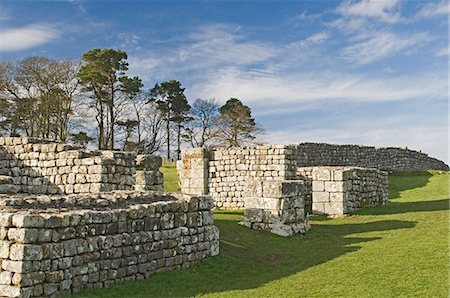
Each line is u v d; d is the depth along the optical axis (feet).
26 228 27.40
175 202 37.65
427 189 94.48
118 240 32.50
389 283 31.81
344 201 64.69
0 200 32.83
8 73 137.28
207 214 40.75
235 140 193.26
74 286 29.40
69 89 146.41
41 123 141.59
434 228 51.24
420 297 28.78
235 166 79.05
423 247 41.81
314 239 49.98
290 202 53.21
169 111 201.05
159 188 61.36
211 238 40.98
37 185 56.95
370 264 37.17
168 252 36.40
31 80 139.13
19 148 59.11
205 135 200.23
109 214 32.19
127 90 164.25
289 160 76.79
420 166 170.91
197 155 81.51
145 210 34.86
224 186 79.71
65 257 29.01
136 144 179.63
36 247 27.61
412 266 35.68
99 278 31.01
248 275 36.58
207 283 34.01
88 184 52.80
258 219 52.85
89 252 30.50
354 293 30.09
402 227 53.47
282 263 40.14
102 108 163.12
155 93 197.36
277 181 52.60
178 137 204.54
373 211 67.51
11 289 26.86
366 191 71.51
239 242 46.85
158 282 33.40
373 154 146.61
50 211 31.01
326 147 129.90
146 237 34.60
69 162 54.49
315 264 38.78
